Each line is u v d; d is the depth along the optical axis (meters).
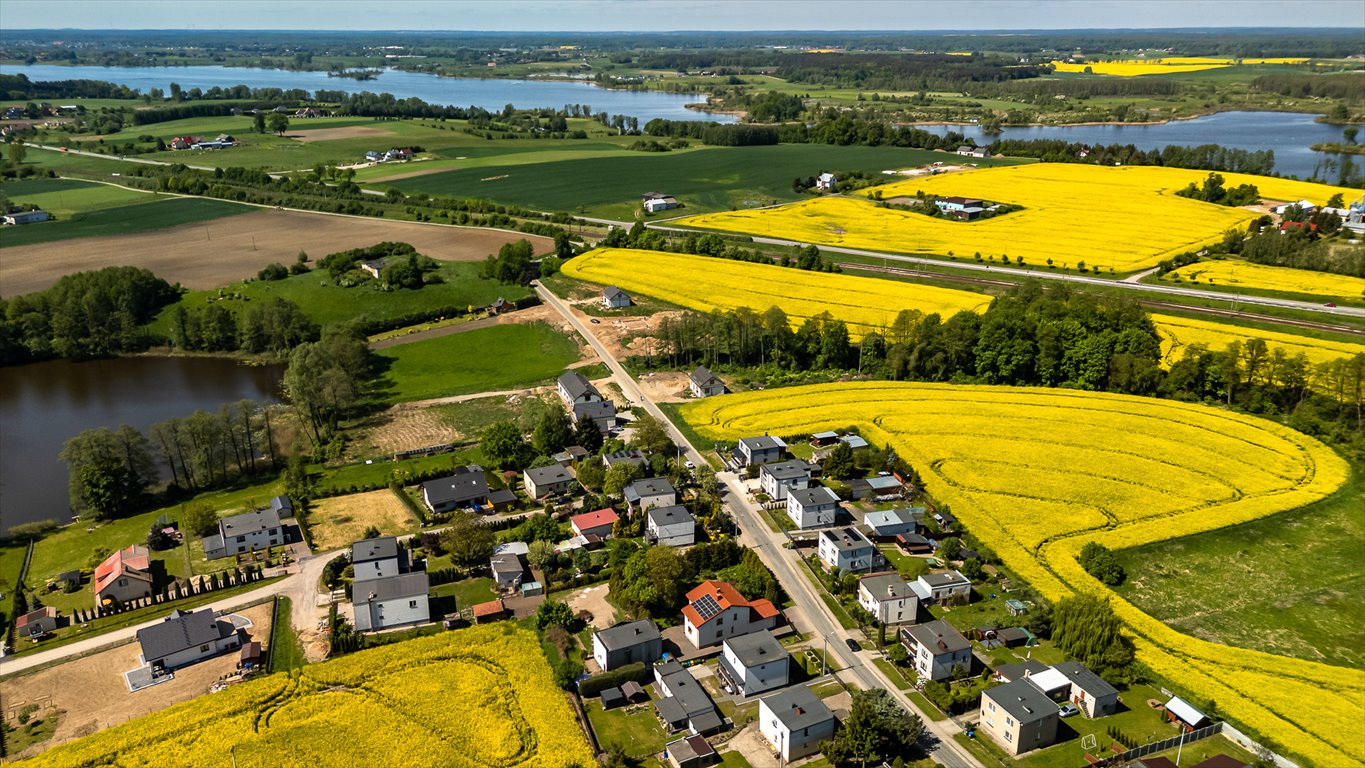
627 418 149.38
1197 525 111.25
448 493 120.12
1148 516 113.94
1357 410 138.25
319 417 148.88
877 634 94.25
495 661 89.19
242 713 81.38
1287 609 96.19
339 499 123.75
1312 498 117.69
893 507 119.81
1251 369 147.88
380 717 80.75
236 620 97.00
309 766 74.56
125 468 122.12
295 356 156.88
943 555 106.50
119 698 85.19
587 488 125.00
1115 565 101.25
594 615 97.44
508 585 102.25
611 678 86.31
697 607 94.06
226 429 131.75
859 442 136.50
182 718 80.38
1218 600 97.94
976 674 88.25
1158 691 84.50
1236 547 107.19
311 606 99.44
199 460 128.50
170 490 126.75
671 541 110.25
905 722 76.38
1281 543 108.00
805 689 81.88
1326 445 133.75
